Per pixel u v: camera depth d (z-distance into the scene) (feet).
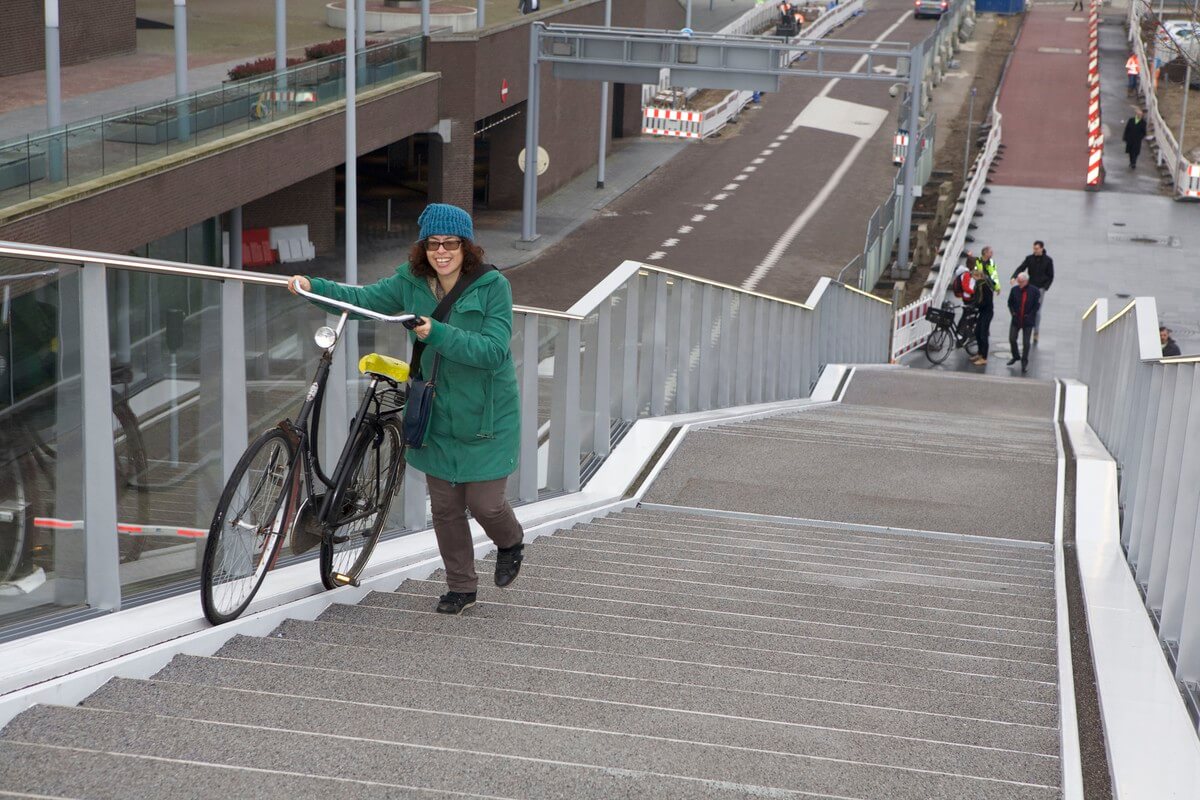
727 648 17.48
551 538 26.30
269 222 97.19
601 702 14.14
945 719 14.58
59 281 14.56
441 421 17.31
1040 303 83.10
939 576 24.47
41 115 78.74
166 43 110.22
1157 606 21.27
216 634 15.60
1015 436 46.34
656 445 35.96
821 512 32.01
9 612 14.46
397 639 16.81
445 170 104.06
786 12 192.54
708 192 127.75
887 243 104.94
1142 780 13.24
